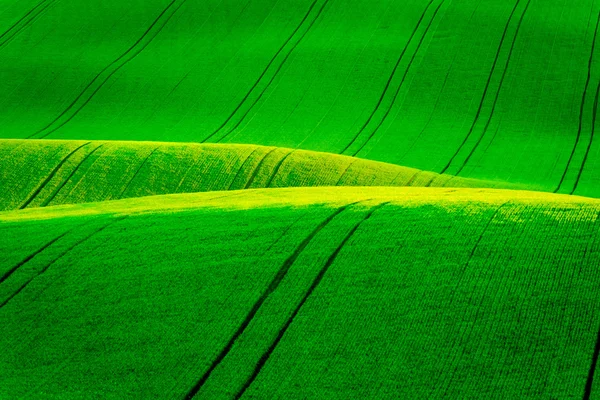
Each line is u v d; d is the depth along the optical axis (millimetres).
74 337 22719
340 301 23391
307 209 30625
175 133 72938
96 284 25422
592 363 19781
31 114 78562
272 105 77250
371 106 75938
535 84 77812
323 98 77688
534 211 28312
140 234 29062
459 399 19000
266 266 25625
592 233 25750
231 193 38188
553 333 21016
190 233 28828
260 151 53156
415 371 20141
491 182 54812
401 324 22062
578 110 73500
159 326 22953
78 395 20078
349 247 26406
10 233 30109
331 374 20328
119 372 21000
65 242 28719
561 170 62188
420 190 36906
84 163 49969
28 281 25828
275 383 20172
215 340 22125
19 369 21359
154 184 48000
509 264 24312
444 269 24438
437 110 74875
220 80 82375
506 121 72562
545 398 18750
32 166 49406
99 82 83562
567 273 23500
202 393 20000
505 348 20688
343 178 50344
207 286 24781
